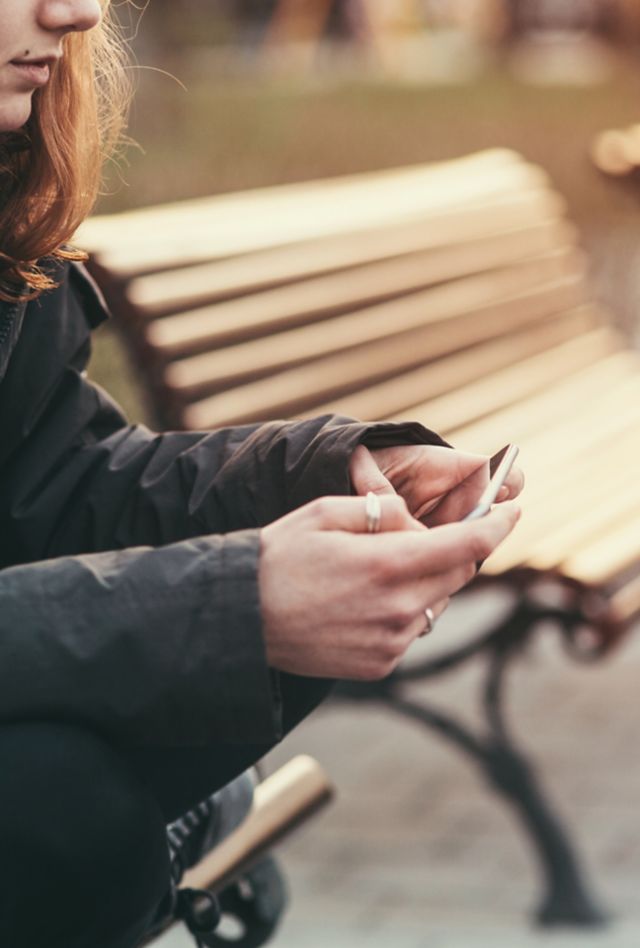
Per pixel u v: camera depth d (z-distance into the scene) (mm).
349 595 1113
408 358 3617
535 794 3123
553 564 2803
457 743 3123
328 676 1144
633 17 21375
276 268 3213
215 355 2920
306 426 1448
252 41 16828
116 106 1647
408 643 1146
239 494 1472
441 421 3609
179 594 1121
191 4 13570
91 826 1108
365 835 3545
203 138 7469
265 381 3053
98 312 1690
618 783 3797
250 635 1106
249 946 1771
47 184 1476
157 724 1121
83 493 1579
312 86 11992
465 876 3338
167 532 1538
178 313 2850
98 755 1120
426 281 3824
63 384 1620
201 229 3072
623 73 17203
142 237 2889
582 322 4566
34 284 1478
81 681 1111
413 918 3129
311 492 1390
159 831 1155
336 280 3424
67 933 1141
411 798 3738
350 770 3889
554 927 3062
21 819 1097
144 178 5996
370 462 1385
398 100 11258
